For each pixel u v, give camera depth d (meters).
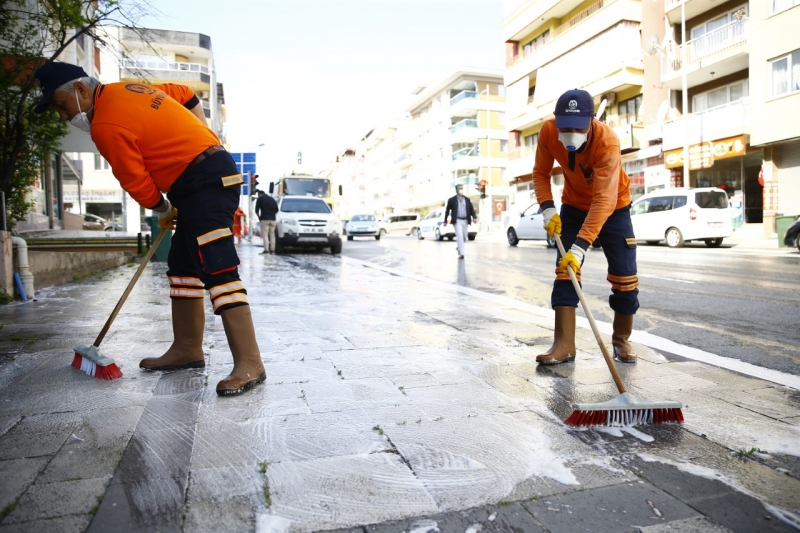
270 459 2.16
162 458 2.16
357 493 1.91
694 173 24.42
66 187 41.84
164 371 3.39
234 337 3.07
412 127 60.53
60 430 2.44
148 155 3.08
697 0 22.39
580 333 4.66
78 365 3.40
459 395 2.95
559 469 2.11
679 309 6.05
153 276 9.25
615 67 27.36
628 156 27.55
